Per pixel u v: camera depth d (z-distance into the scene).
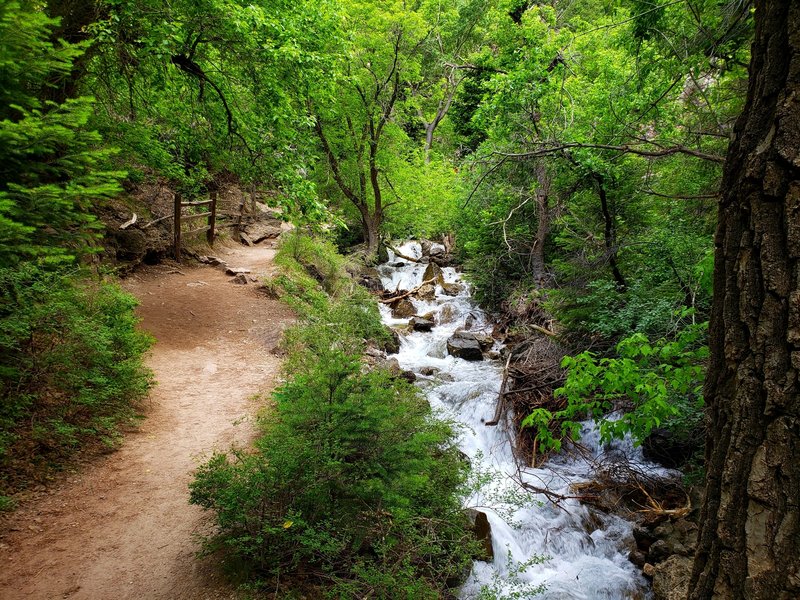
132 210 12.13
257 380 8.05
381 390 4.58
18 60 4.59
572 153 8.18
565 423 5.07
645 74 7.37
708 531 1.57
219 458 4.23
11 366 5.09
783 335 1.34
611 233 9.38
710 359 1.66
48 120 4.64
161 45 7.44
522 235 14.05
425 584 3.79
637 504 6.37
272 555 3.97
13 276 4.67
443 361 11.17
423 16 18.19
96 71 8.94
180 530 4.40
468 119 23.41
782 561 1.28
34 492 4.58
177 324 9.72
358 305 11.92
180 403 7.04
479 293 15.44
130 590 3.68
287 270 13.36
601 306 8.52
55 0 7.22
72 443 5.29
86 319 6.00
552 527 5.97
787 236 1.36
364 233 20.44
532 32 10.92
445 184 20.12
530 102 9.45
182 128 10.38
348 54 13.30
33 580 3.68
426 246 22.88
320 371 4.50
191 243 14.13
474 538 4.87
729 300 1.52
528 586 4.98
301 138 10.27
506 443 7.93
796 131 1.36
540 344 10.10
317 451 4.02
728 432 1.50
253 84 9.30
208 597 3.65
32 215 4.74
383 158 18.72
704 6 6.05
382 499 4.09
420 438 4.56
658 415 4.66
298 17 9.25
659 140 7.72
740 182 1.52
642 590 5.04
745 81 6.75
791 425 1.30
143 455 5.58
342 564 3.93
